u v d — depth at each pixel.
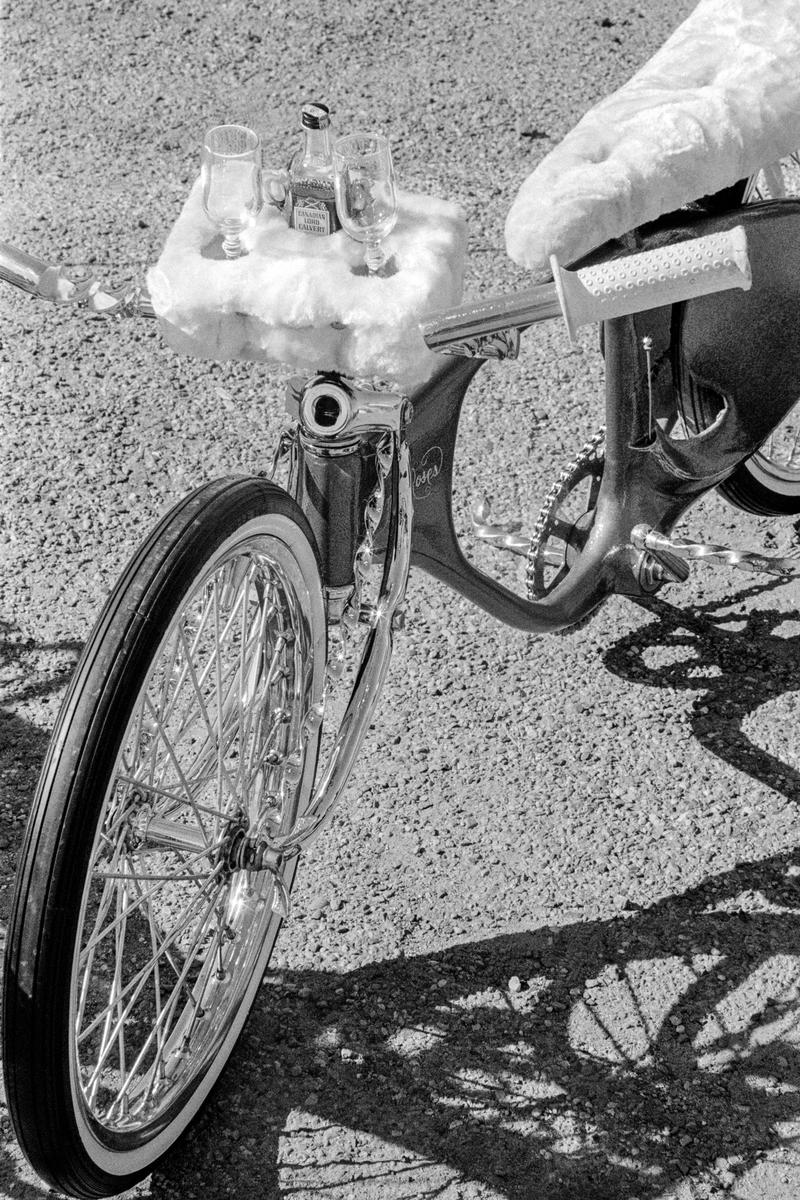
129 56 5.22
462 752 2.91
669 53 2.59
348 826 2.76
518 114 4.93
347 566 2.21
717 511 3.52
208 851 2.13
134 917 2.58
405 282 1.90
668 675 3.08
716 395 2.77
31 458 3.59
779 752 2.91
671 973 2.50
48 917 1.74
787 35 2.54
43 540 3.37
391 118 4.89
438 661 3.11
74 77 5.11
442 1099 2.30
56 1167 1.89
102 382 3.84
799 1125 2.27
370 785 2.84
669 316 2.65
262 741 2.26
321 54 5.25
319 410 2.02
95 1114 2.00
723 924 2.58
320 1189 2.19
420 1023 2.42
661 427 2.86
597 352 3.98
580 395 3.85
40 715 2.96
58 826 1.74
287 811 2.33
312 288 1.88
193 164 4.67
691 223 2.54
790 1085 2.33
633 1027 2.41
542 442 3.69
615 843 2.73
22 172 4.62
